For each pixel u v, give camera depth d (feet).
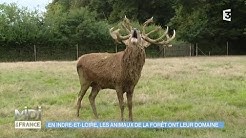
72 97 45.62
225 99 43.47
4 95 48.06
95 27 152.56
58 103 42.55
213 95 46.85
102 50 155.53
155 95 45.52
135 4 200.44
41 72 72.38
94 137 28.09
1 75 67.62
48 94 47.75
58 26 148.87
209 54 174.50
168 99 43.09
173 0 195.21
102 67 33.53
